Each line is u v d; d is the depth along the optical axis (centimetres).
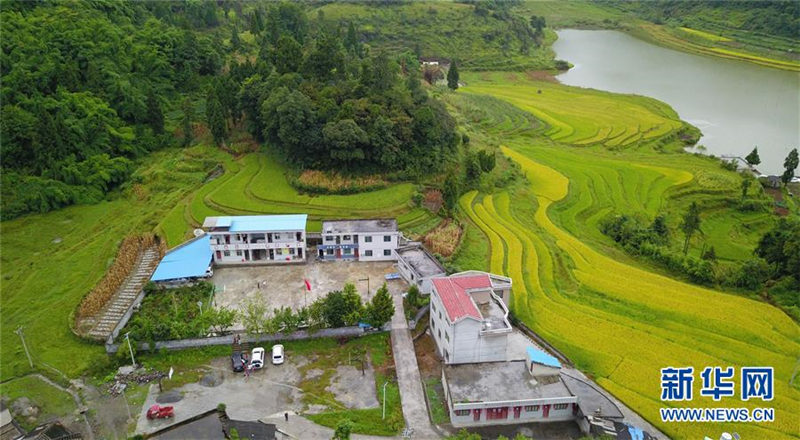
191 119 13550
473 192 11744
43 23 13388
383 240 8925
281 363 6800
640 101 19912
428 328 7525
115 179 11400
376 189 11056
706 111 19100
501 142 15475
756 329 7494
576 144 15888
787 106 19512
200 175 11831
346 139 10606
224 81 13362
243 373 6669
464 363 6600
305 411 6122
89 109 11738
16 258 9050
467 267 8894
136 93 12950
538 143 15800
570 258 9350
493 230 10200
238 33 19325
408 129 11375
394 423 5978
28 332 7312
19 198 10312
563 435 5959
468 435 5669
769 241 9438
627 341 7225
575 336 7325
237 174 11725
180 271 8319
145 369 6706
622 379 6581
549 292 8369
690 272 8881
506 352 6725
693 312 7862
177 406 6153
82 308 7625
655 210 11788
